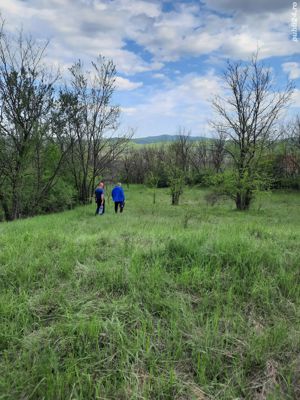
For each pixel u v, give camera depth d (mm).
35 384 2318
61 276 4230
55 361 2480
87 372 2434
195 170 42062
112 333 2828
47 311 3270
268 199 29953
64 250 5121
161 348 2727
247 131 21906
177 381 2357
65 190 22938
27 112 16703
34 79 16641
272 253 4586
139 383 2342
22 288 3742
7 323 2990
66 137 21250
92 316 3031
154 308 3287
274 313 3287
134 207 21000
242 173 21594
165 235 6164
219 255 4430
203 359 2543
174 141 45062
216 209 20797
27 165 17922
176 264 4395
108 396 2242
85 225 9875
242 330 2967
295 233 7035
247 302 3496
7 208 18906
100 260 4832
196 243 4910
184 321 3016
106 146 24859
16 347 2756
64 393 2248
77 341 2725
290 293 3639
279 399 2221
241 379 2391
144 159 55062
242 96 21859
